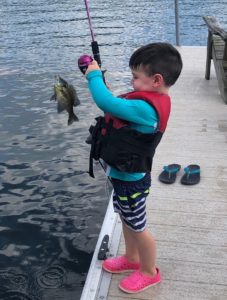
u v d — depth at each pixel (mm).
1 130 3375
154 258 1312
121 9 11109
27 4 12586
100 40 7430
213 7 10695
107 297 1309
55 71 5344
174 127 2590
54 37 7820
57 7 11859
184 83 3424
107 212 1725
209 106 2930
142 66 1110
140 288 1315
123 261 1391
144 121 1112
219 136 2463
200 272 1409
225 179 1992
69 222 2209
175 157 2223
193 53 4273
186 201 1819
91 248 2010
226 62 2959
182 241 1568
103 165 1276
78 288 1768
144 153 1148
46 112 3754
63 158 2893
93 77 1121
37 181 2613
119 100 1095
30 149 3035
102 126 1169
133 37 7664
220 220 1687
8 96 4289
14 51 6754
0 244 2055
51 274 1852
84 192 2477
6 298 1726
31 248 2021
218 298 1304
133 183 1185
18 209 2332
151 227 1652
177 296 1309
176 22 4480
